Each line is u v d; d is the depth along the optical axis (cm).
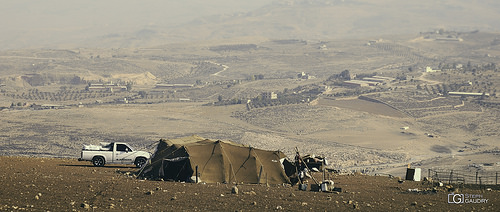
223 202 6656
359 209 6475
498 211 6612
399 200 7169
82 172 9044
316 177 9488
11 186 7075
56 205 6162
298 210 6325
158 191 7212
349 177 9950
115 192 7044
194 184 7956
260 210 6284
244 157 8544
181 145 8638
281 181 8500
